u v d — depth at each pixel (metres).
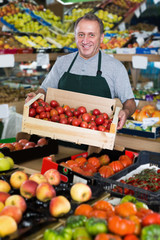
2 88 4.75
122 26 5.59
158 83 6.21
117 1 5.73
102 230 1.11
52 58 4.62
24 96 4.73
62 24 6.02
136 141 3.47
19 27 5.00
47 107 2.26
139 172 2.10
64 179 1.79
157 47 4.12
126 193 1.75
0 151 2.19
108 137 1.96
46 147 2.46
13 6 5.27
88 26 2.35
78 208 1.37
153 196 1.56
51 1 6.15
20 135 2.76
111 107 2.29
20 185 1.61
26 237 1.23
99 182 1.71
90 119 2.17
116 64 2.60
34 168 2.19
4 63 3.73
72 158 2.24
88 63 2.62
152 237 1.04
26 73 6.22
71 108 2.36
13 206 1.31
